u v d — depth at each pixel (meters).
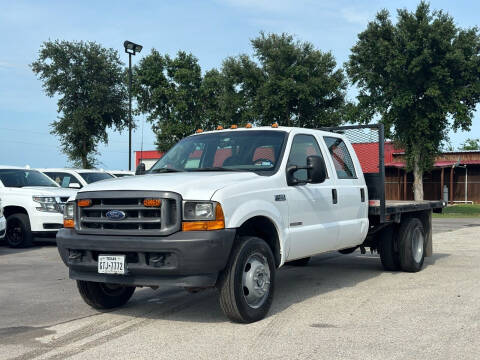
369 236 8.85
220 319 5.87
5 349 4.86
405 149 37.81
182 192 5.26
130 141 30.75
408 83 35.28
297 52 45.47
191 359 4.47
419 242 9.14
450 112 34.59
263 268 5.72
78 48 52.53
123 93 53.62
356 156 8.09
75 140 51.56
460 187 45.28
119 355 4.63
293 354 4.56
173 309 6.41
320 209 6.82
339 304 6.52
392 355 4.52
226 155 6.63
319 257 11.34
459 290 7.32
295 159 6.64
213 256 5.12
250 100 47.59
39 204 12.85
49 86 51.50
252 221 5.82
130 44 29.83
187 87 54.06
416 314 5.95
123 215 5.36
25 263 10.38
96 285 6.18
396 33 35.19
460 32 35.00
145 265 5.23
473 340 4.95
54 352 4.75
